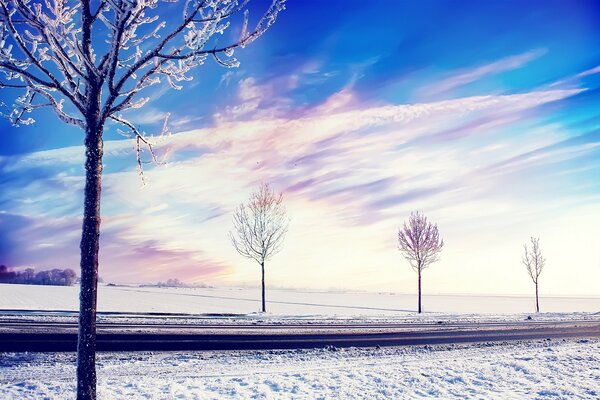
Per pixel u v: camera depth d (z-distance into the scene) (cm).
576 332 1805
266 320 1848
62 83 486
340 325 1769
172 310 2647
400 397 635
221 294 7375
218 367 860
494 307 5128
